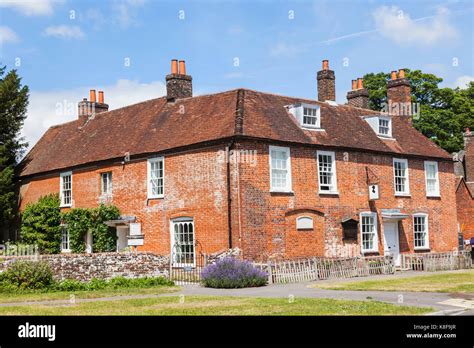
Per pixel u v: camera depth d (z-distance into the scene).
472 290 19.09
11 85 36.88
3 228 37.56
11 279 19.66
